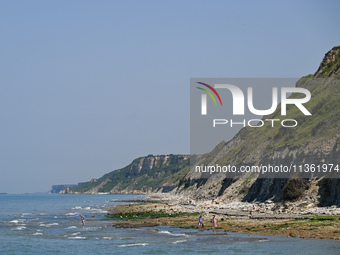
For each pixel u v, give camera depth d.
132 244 42.75
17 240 48.38
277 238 41.25
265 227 48.78
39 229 60.34
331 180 60.91
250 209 71.88
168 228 55.91
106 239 47.62
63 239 48.69
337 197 57.66
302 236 40.84
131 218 75.31
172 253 37.00
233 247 38.03
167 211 85.88
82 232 55.28
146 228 57.12
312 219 50.31
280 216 56.16
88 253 38.91
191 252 37.06
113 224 64.19
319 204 59.31
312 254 32.62
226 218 61.53
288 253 33.62
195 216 70.00
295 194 63.84
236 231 48.22
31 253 39.72
